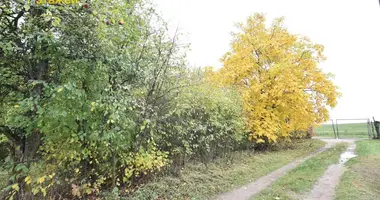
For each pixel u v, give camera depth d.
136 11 5.85
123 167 6.11
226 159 9.88
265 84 12.50
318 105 14.08
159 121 6.88
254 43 13.28
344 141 19.45
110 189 5.67
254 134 11.90
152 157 6.16
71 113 4.33
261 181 7.86
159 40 6.46
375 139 20.17
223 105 9.27
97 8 4.20
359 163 9.55
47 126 4.26
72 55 4.39
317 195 6.30
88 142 4.86
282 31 13.72
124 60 5.10
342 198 5.80
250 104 12.31
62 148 4.77
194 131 7.89
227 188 6.90
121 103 4.84
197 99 8.14
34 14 4.23
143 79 5.82
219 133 9.09
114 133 4.84
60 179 4.88
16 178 4.35
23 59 4.41
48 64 4.57
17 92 4.50
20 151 4.62
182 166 7.95
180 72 7.32
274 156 11.81
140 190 5.81
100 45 4.61
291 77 12.07
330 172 8.69
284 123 13.02
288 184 7.23
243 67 12.42
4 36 4.06
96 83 4.70
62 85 4.05
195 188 6.50
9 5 4.10
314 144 16.89
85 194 5.27
